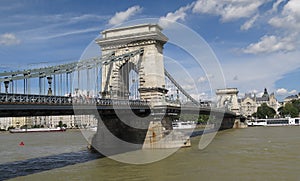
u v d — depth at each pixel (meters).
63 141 93.62
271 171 40.41
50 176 38.78
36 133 165.88
